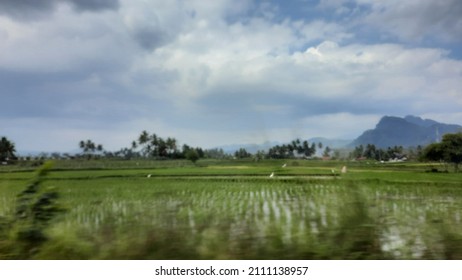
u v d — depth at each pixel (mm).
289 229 5617
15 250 5574
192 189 20500
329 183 7562
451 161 32688
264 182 26438
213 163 51750
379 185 19984
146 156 60094
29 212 6047
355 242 5176
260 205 10680
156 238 5328
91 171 43344
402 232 6004
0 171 31969
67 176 35281
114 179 32312
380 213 5863
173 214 6199
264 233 5414
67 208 6645
